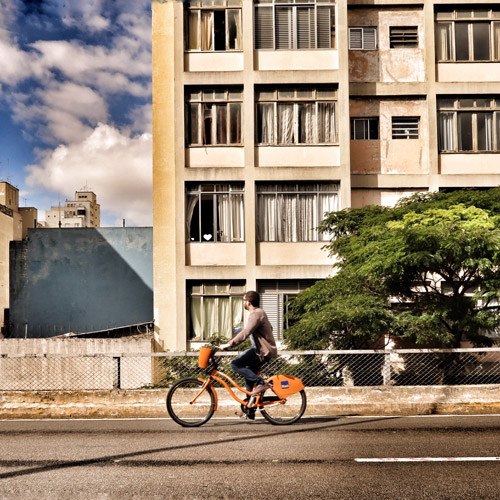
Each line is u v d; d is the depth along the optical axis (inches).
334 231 632.4
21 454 259.9
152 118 780.0
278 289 743.1
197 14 755.4
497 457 246.5
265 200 748.0
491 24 768.9
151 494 201.2
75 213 3570.4
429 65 760.3
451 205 505.0
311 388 375.6
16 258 1046.4
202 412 348.5
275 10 751.7
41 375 683.4
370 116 768.9
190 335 743.1
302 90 750.5
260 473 224.8
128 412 368.2
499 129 766.5
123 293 1050.7
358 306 487.5
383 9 775.7
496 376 486.0
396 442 277.0
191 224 745.6
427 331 481.7
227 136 746.2
